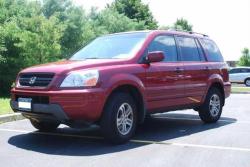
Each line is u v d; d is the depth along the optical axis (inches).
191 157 231.0
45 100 244.8
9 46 641.0
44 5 895.7
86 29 909.8
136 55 280.1
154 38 300.8
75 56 307.1
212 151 246.7
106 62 261.3
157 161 221.0
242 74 1342.3
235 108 514.0
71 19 884.0
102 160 221.3
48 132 305.0
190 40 345.4
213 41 384.5
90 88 241.9
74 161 218.7
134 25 1277.1
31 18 666.2
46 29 633.6
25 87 256.8
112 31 1179.9
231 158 229.8
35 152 238.4
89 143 265.7
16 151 240.5
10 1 764.0
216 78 359.9
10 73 652.1
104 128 253.3
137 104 279.7
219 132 314.7
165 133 308.8
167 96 299.7
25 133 299.0
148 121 378.9
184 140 280.7
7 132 301.6
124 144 263.7
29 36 618.5
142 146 258.4
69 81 241.4
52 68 250.2
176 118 402.3
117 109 255.6
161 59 281.4
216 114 367.9
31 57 623.8
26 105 253.9
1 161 217.9
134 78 267.4
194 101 334.6
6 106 410.0
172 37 322.7
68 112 238.7
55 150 243.9
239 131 319.9
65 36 857.5
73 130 315.3
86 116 241.9
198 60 346.3
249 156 235.0
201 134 305.1
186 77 320.8
